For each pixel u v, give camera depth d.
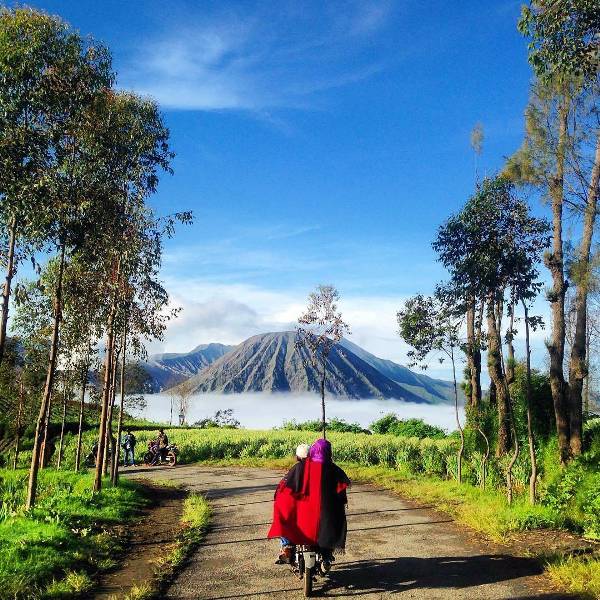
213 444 35.22
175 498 18.36
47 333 22.58
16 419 31.25
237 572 8.59
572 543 9.56
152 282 18.05
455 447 24.66
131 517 13.73
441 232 14.45
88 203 13.31
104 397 17.53
